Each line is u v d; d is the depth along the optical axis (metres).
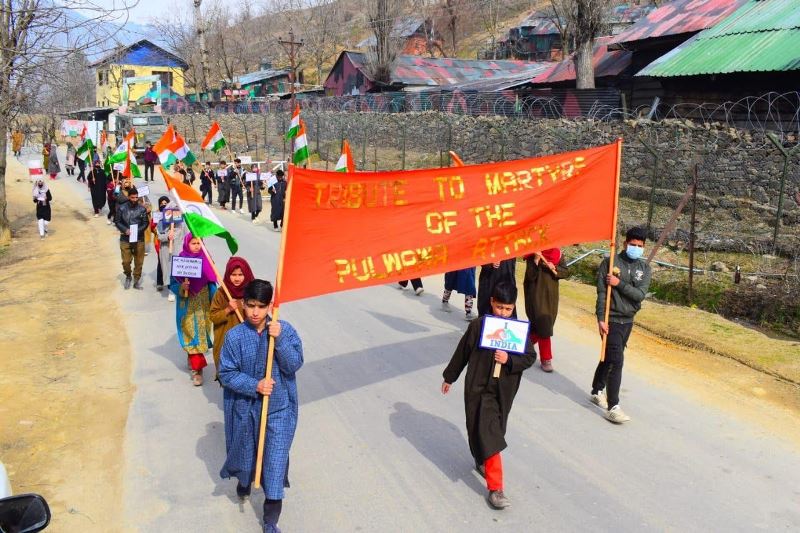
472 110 26.27
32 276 13.83
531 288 7.96
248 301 4.66
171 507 5.27
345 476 5.72
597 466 5.89
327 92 48.22
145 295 12.20
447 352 8.90
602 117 19.50
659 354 8.77
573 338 9.55
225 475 5.02
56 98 15.98
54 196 30.30
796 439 6.43
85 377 8.09
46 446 6.32
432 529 4.96
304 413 7.00
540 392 7.55
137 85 59.12
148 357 8.78
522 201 6.59
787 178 13.74
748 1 19.83
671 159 16.19
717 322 9.88
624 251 6.69
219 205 26.03
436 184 6.06
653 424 6.74
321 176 5.37
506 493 5.45
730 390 7.58
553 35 52.34
